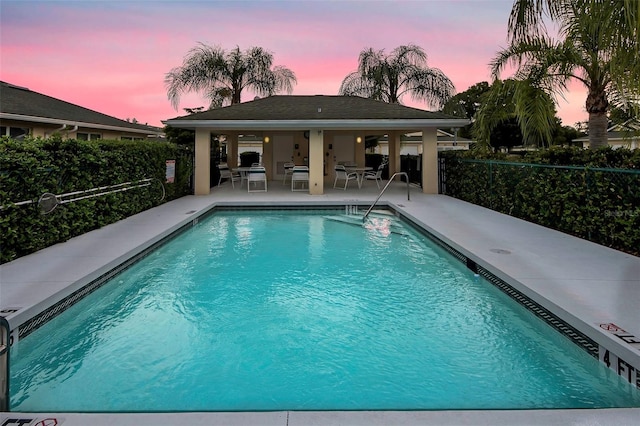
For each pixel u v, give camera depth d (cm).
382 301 488
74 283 450
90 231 743
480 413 239
